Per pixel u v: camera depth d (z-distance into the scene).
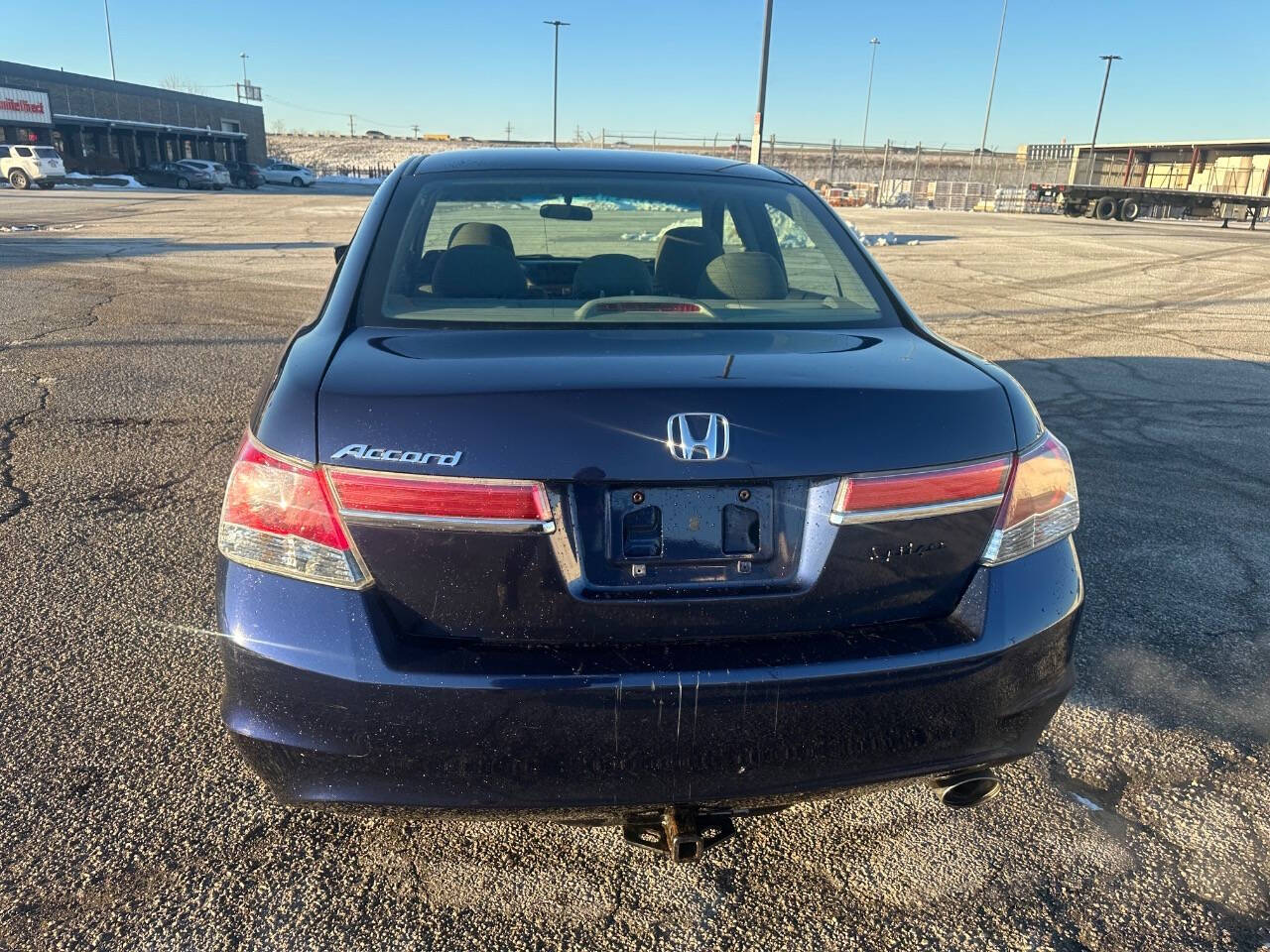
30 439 5.20
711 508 1.73
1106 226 30.69
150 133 60.41
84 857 2.17
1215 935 2.05
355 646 1.66
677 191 2.79
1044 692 1.93
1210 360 8.28
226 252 15.22
